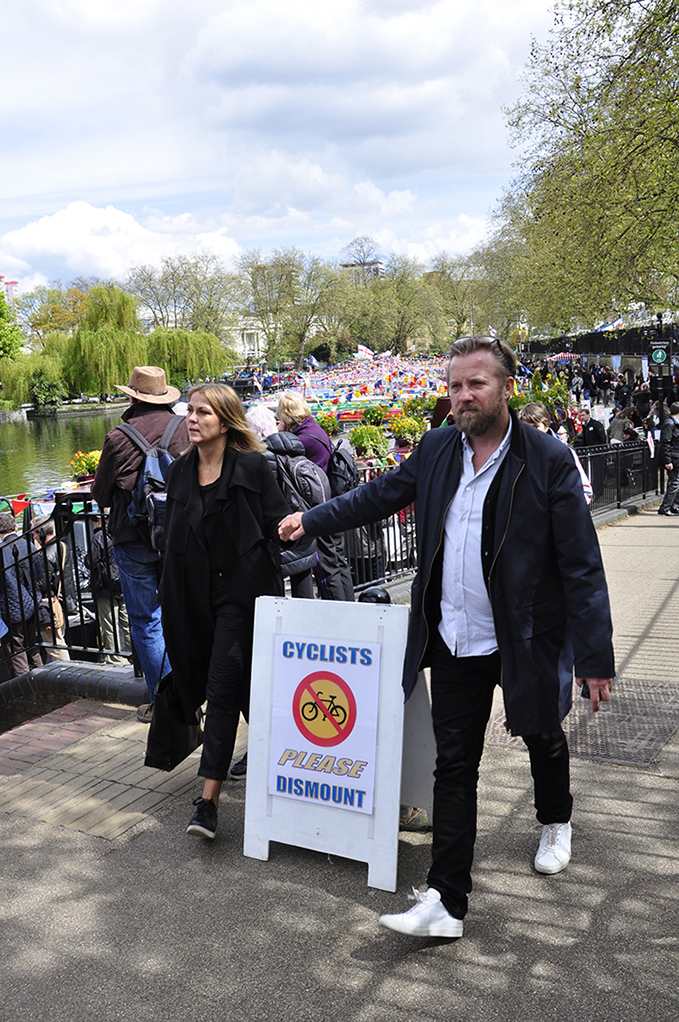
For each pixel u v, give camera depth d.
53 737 4.62
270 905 2.90
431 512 2.72
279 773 3.18
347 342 81.62
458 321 80.50
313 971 2.54
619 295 22.23
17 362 66.00
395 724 2.97
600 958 2.51
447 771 2.68
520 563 2.60
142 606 4.61
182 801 3.73
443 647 2.74
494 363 2.55
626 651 5.64
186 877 3.10
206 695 3.54
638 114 18.27
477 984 2.44
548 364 46.34
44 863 3.25
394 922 2.53
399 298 77.56
